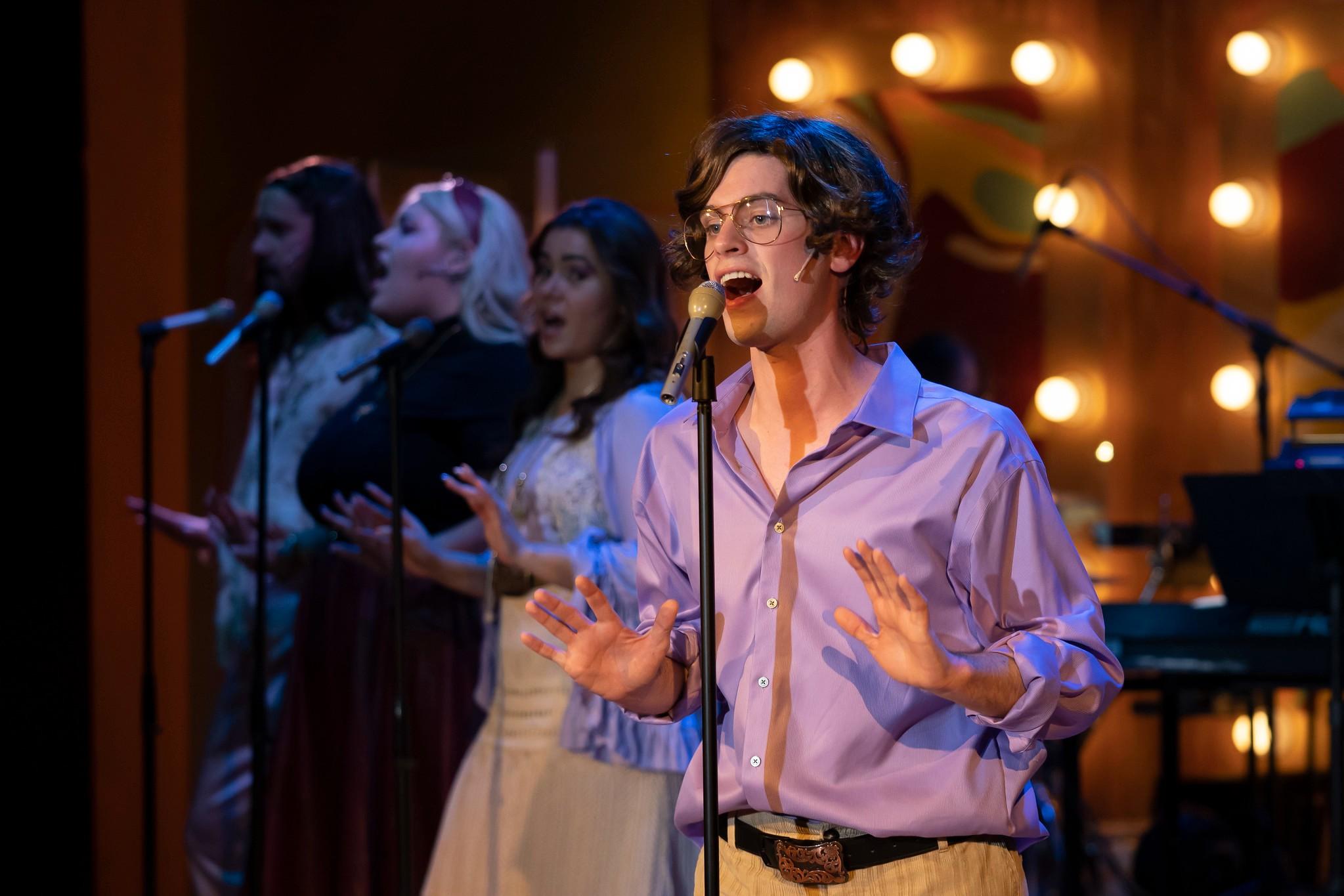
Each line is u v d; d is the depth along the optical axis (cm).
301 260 754
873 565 278
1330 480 577
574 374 565
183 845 855
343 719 660
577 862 507
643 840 500
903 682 276
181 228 886
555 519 540
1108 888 898
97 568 859
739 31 1045
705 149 329
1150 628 660
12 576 844
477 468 655
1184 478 616
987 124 1072
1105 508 1052
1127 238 1063
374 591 664
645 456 357
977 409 317
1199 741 1015
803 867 314
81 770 857
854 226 319
